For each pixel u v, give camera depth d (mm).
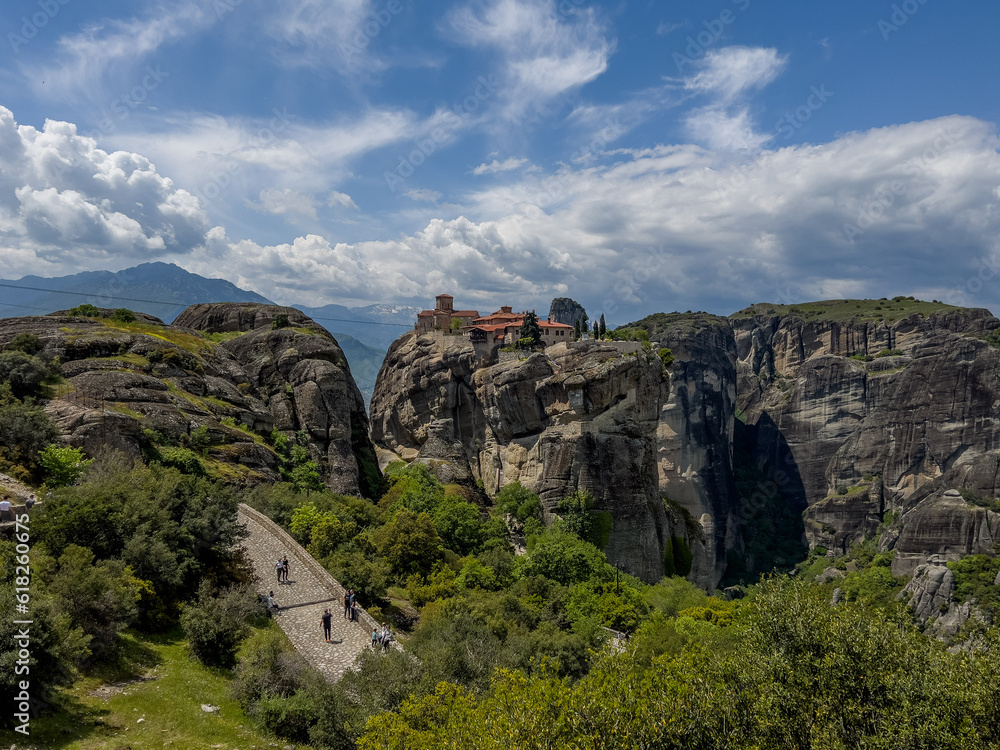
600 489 91500
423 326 141250
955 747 17656
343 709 22516
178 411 54094
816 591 24062
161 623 25938
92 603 21906
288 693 23469
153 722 19703
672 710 18219
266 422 66625
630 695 18359
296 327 86938
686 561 104375
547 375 100938
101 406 47906
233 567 32344
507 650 32094
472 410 111562
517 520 92062
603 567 64812
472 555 64688
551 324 134375
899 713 18578
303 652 27703
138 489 30953
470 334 113500
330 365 75250
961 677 19297
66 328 62562
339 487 67812
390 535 51031
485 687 25359
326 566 38656
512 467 101750
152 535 28141
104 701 19922
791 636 22250
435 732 18141
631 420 97438
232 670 24922
